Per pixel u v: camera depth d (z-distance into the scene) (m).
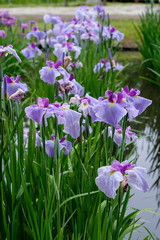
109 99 2.03
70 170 2.61
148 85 7.32
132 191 3.84
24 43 7.50
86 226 2.29
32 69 8.11
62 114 1.98
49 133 3.04
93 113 2.19
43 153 2.15
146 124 5.56
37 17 14.69
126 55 9.67
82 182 2.53
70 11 17.41
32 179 2.50
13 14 15.69
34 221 2.24
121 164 1.89
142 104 2.21
